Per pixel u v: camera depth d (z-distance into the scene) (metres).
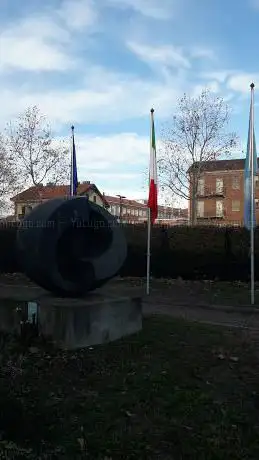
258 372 6.34
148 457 4.17
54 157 38.00
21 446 4.25
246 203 13.59
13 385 5.62
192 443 4.41
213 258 17.55
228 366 6.49
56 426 4.68
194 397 5.44
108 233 7.92
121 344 7.20
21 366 6.27
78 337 7.04
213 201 65.94
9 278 19.38
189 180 38.03
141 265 18.94
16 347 6.98
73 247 7.57
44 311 7.20
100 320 7.29
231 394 5.61
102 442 4.40
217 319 10.74
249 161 13.55
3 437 4.35
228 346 7.39
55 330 7.06
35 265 7.40
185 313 11.40
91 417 4.90
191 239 18.00
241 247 16.92
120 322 7.60
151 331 7.97
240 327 9.38
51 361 6.46
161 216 54.81
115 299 7.64
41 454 4.13
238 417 4.98
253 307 12.25
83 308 7.10
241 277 17.02
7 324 7.70
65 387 5.68
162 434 4.59
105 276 7.82
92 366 6.32
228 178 64.44
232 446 4.37
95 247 7.85
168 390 5.61
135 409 5.10
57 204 7.57
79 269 7.62
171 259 18.34
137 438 4.49
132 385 5.73
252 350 7.29
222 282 16.83
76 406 5.14
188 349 7.09
